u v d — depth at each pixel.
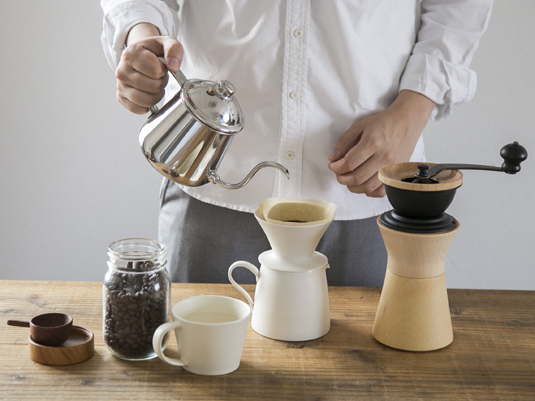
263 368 0.64
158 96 0.73
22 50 1.40
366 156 0.82
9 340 0.68
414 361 0.67
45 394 0.57
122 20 0.82
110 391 0.58
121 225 1.53
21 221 1.52
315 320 0.71
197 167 0.66
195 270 0.99
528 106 1.40
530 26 1.35
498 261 1.51
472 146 1.44
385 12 0.89
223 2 0.88
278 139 0.91
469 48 0.93
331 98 0.89
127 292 0.64
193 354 0.61
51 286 0.85
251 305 0.76
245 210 0.95
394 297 0.69
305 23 0.85
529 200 1.46
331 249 0.99
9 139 1.46
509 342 0.72
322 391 0.60
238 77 0.89
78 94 1.43
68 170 1.49
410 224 0.66
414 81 0.90
